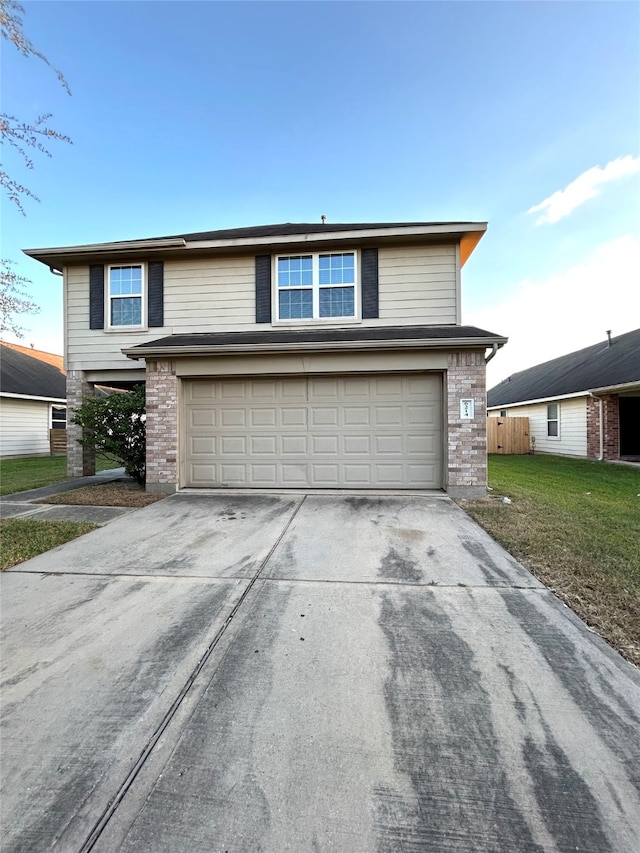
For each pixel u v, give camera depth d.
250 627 2.85
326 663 2.43
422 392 7.40
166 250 9.45
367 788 1.61
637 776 1.66
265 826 1.46
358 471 7.52
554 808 1.53
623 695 2.15
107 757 1.77
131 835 1.44
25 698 2.14
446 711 2.03
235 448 7.73
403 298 9.13
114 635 2.76
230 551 4.41
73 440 10.22
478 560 4.09
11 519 5.77
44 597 3.35
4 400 16.70
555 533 4.91
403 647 2.60
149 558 4.23
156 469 7.60
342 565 3.98
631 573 3.73
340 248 9.25
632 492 7.79
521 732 1.90
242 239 9.14
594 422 14.55
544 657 2.49
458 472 7.02
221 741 1.85
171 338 8.80
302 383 7.60
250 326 9.49
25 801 1.56
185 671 2.37
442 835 1.44
